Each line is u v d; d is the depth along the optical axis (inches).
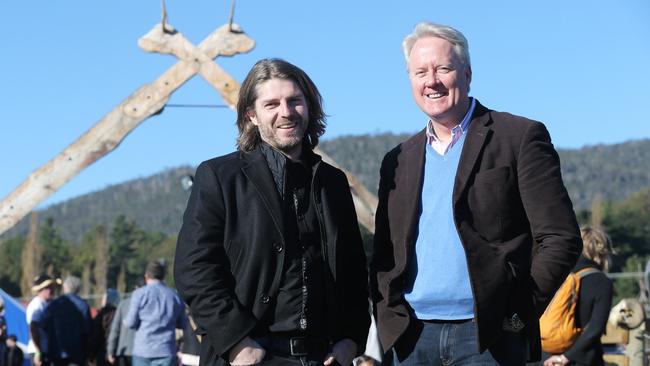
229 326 160.2
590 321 250.2
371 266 174.2
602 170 6865.2
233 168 167.8
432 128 171.3
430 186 167.6
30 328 494.6
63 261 2938.0
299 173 171.0
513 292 159.5
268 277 163.8
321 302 167.8
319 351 167.8
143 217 6624.0
